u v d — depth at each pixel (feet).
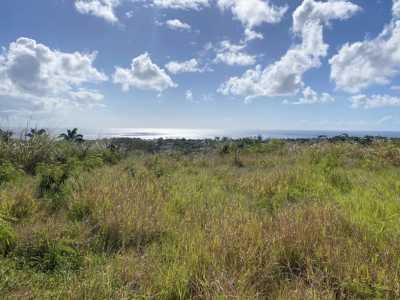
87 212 13.69
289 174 21.84
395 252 9.57
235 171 27.22
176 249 10.24
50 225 11.78
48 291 7.79
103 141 37.99
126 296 7.61
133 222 12.01
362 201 15.72
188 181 21.03
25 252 9.70
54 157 26.02
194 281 8.50
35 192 15.84
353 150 35.63
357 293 8.07
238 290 7.75
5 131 27.53
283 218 12.00
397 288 7.88
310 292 7.57
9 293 7.66
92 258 9.83
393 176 23.49
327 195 17.57
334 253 9.36
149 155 36.81
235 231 10.71
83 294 7.63
